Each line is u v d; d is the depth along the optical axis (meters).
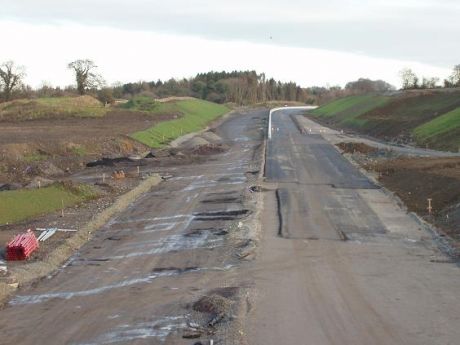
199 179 45.34
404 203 35.34
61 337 17.75
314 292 21.31
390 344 16.92
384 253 26.11
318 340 17.25
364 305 19.98
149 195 39.56
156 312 19.61
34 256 25.38
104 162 52.53
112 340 17.45
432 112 76.75
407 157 52.12
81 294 21.53
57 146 54.03
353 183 42.53
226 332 17.70
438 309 19.52
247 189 40.00
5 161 46.19
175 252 26.59
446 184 35.44
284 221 31.81
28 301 20.84
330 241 28.05
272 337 17.48
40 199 35.41
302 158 55.34
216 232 29.59
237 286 21.98
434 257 25.44
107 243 28.30
